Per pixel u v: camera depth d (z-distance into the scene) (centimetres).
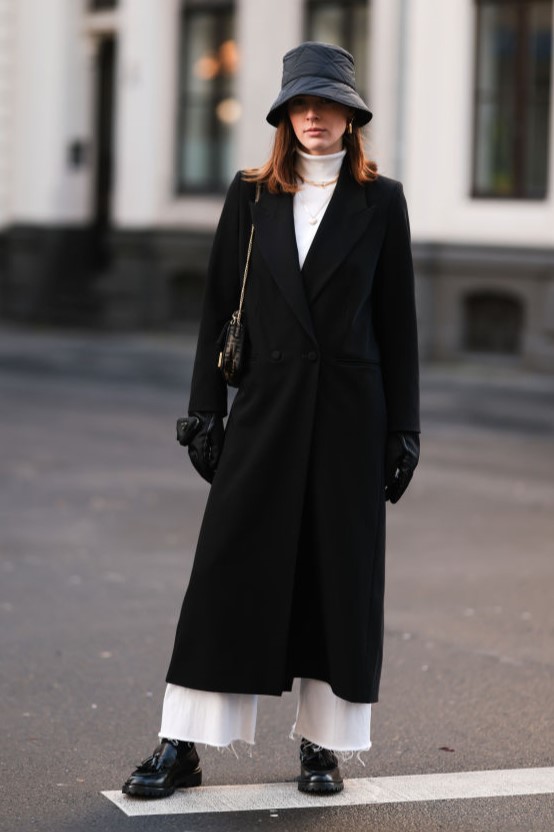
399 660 1017
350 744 723
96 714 885
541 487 1788
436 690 946
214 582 713
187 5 3791
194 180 3816
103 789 747
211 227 3738
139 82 3844
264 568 712
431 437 2228
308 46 714
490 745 833
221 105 3759
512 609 1173
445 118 3269
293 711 901
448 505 1655
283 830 687
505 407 2612
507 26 3219
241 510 713
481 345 3269
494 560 1364
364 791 747
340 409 717
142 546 1409
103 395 2686
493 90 3244
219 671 710
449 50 3253
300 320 710
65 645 1045
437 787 755
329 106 710
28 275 4122
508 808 725
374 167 736
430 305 3306
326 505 715
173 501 1653
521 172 3219
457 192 3278
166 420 2355
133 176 3862
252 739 731
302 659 726
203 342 746
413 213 3297
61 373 3028
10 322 4128
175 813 709
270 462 714
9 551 1373
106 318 3900
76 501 1641
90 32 4078
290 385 714
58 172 4103
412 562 1351
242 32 3659
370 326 730
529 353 3178
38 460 1923
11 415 2378
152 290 3841
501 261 3212
